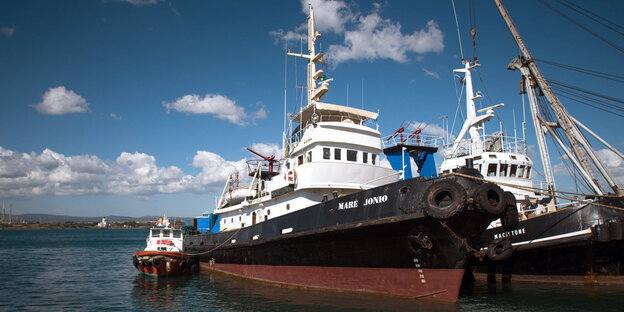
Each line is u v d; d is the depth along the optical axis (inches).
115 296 819.4
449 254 562.3
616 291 696.4
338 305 603.5
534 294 692.1
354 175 790.5
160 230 1156.5
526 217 852.6
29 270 1349.7
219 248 1027.9
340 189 791.1
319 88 938.7
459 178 562.3
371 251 630.5
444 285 575.5
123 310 687.7
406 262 601.3
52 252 2283.5
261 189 1006.4
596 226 691.4
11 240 3927.2
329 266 692.7
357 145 834.2
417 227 568.1
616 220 679.1
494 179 1093.1
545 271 791.7
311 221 713.0
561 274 774.5
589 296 663.8
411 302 591.5
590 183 839.1
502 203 546.0
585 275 749.3
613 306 600.4
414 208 566.6
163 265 1040.8
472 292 723.4
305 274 734.5
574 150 868.0
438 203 547.2
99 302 760.3
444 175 569.9
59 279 1106.1
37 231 7755.9
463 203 529.7
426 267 586.9
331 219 677.3
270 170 1114.1
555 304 618.5
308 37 1015.0
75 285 984.9
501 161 1097.4
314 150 801.6
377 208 614.5
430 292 589.0
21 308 719.1
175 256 1064.2
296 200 805.9
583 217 719.1
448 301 574.6
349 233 641.6
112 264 1556.3
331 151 805.2
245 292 764.6
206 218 1400.1
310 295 687.1
